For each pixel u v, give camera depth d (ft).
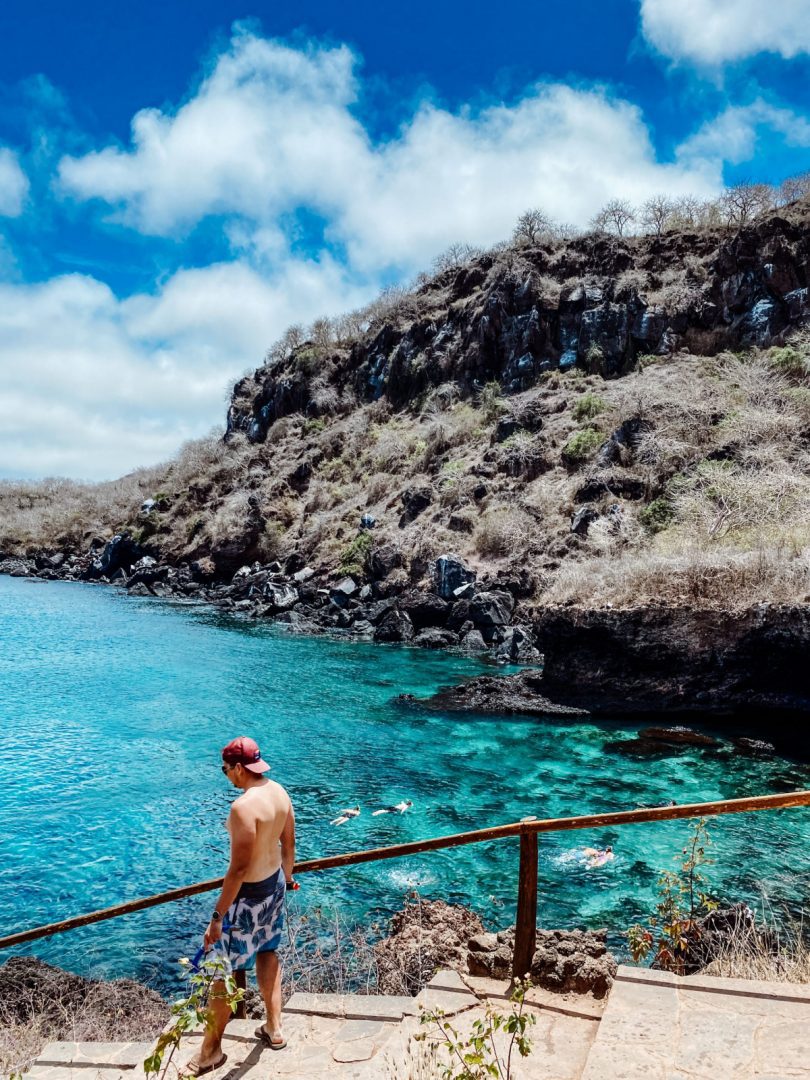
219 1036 13.93
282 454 169.48
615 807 43.04
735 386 113.39
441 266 188.85
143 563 164.86
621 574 68.85
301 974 25.88
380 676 77.56
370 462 149.48
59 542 207.21
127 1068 15.26
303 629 105.81
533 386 139.23
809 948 26.61
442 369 155.53
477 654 89.45
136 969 28.96
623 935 29.40
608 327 135.03
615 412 115.65
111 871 36.50
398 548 115.24
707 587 63.72
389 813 42.68
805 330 117.70
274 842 14.56
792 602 57.82
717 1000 13.07
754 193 139.64
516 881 34.37
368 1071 13.37
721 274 131.23
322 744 55.16
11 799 45.24
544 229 161.07
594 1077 11.03
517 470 118.21
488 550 108.27
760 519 77.71
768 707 59.16
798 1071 10.94
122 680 76.07
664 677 62.39
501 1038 13.65
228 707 65.72
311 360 183.62
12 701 68.03
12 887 34.99
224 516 157.99
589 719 61.26
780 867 34.63
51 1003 24.81
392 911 31.99
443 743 55.21
